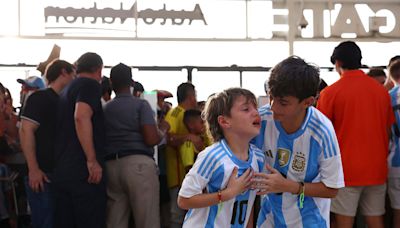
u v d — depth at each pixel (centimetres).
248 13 1020
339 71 464
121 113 477
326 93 457
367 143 449
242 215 280
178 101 600
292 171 281
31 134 458
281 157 282
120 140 477
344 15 1045
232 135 272
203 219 273
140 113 479
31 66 930
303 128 274
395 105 489
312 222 287
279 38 1030
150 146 484
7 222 525
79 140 435
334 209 462
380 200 468
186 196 267
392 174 496
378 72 626
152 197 478
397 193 498
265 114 283
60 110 450
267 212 299
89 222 440
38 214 470
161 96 646
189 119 568
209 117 279
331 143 274
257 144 286
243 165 271
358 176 449
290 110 262
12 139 554
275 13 1028
